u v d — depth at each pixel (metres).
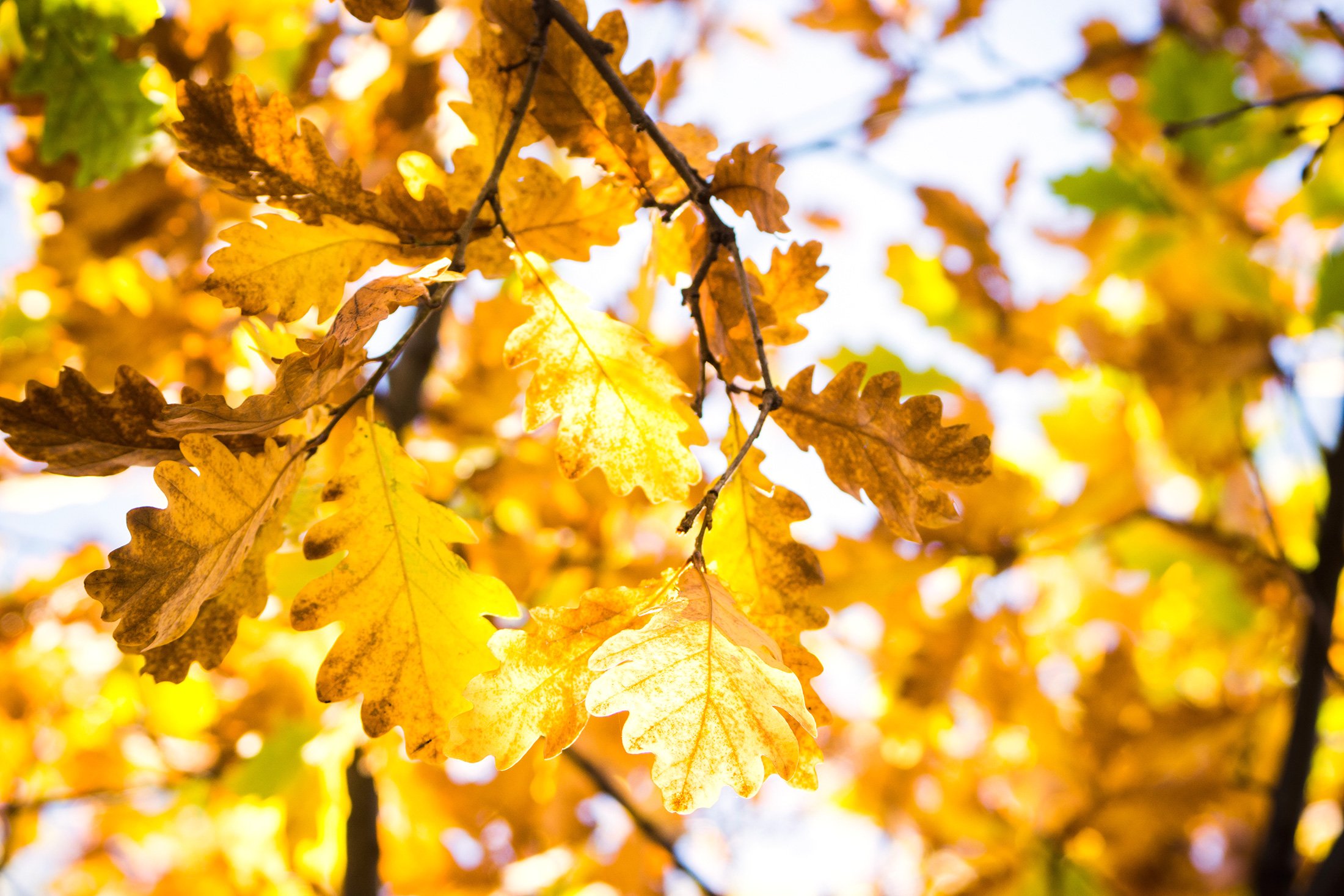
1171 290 1.66
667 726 0.67
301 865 1.42
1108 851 1.72
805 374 0.75
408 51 1.27
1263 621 1.76
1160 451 1.81
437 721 0.71
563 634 0.71
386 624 0.71
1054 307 1.64
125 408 0.69
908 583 1.49
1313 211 1.68
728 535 0.76
